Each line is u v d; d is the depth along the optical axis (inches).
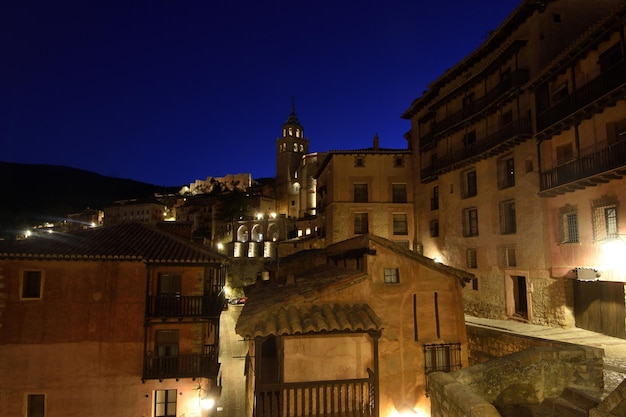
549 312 839.1
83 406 703.7
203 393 730.8
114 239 816.9
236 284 2475.4
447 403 297.0
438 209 1352.1
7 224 4901.6
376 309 523.8
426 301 543.8
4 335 702.5
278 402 464.1
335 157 1576.0
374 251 538.6
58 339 713.6
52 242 776.9
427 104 1467.8
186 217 3801.7
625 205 661.9
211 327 883.4
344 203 1551.4
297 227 2859.3
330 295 512.7
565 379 356.5
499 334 751.1
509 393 340.5
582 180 705.6
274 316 471.5
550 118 815.7
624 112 663.1
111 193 7780.5
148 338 739.4
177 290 774.5
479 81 1146.0
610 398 243.1
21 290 716.0
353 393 456.8
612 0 947.3
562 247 808.9
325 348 489.1
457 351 535.5
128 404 714.8
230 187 4830.2
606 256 696.4
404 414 496.7
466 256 1156.5
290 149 3848.4
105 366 718.5
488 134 1096.2
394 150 1577.3
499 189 1019.3
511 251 979.3
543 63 903.1
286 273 897.5
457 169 1211.2
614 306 706.8
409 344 525.0
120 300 736.3
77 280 732.0
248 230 3152.1
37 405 703.1
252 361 549.3
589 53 731.4
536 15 921.5
